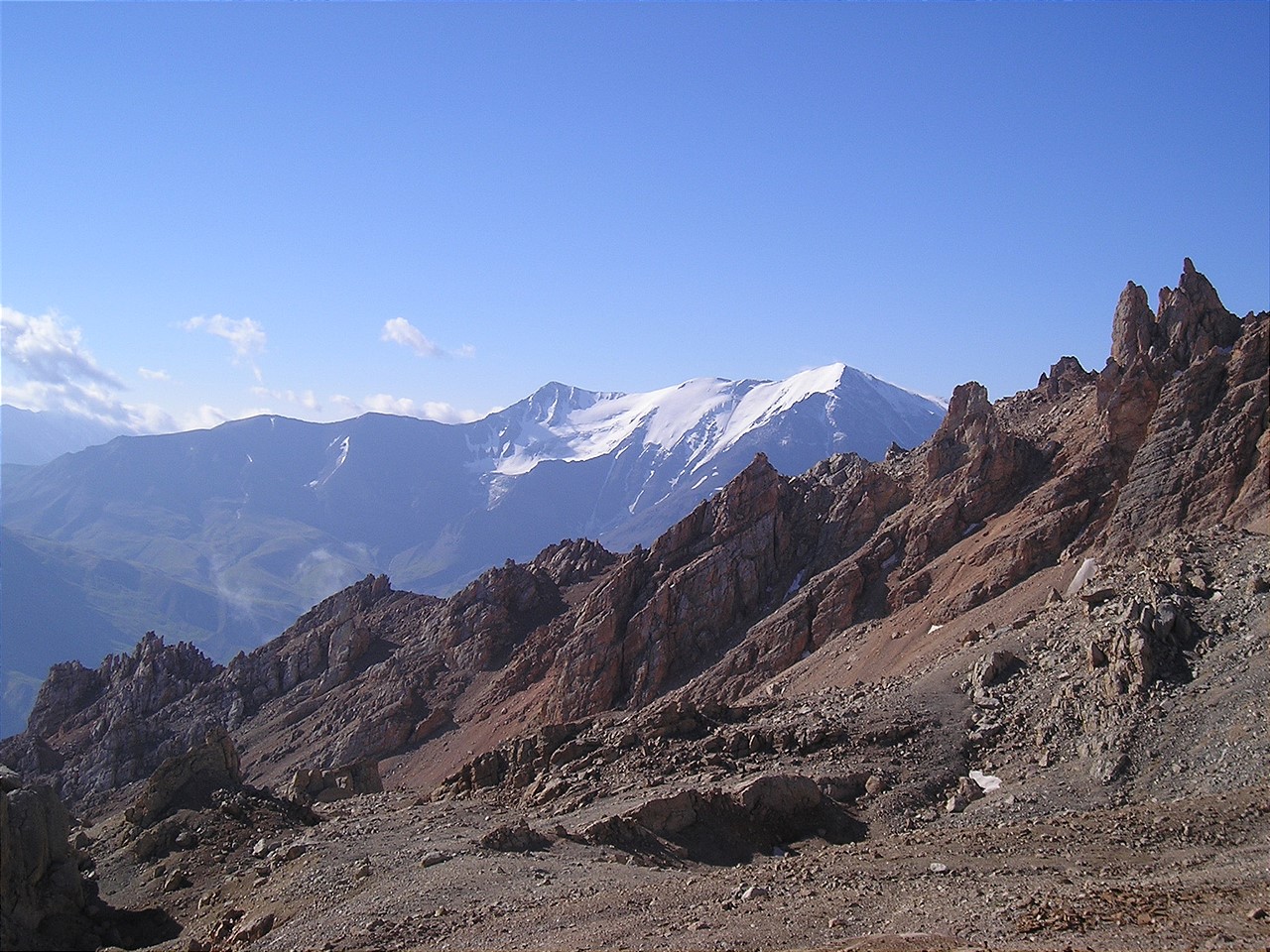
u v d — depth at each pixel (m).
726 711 73.81
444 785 71.88
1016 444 120.62
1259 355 101.62
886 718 66.81
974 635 84.69
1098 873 40.75
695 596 131.00
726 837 54.00
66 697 179.00
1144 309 115.31
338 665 167.12
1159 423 103.25
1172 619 61.59
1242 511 88.25
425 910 43.88
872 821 56.06
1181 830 44.78
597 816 56.56
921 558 116.25
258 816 59.44
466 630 162.75
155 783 60.84
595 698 127.12
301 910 46.31
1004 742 62.53
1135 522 95.62
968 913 35.72
